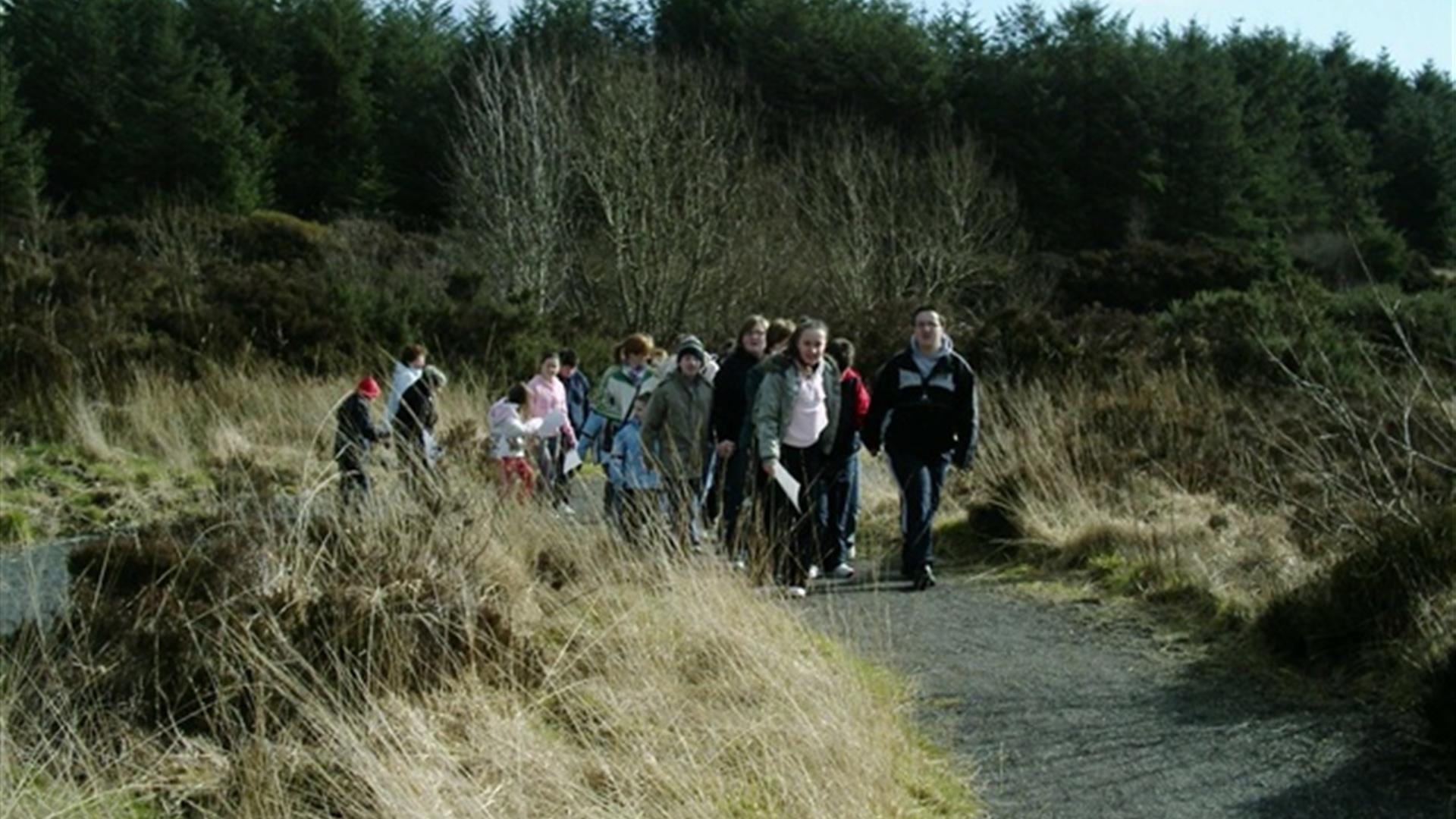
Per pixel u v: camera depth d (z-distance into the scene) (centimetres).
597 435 1068
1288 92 5588
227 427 1439
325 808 443
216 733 500
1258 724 577
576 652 594
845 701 547
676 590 646
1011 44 5084
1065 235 4694
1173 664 679
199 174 4478
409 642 553
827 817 454
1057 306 3553
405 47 5431
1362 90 6044
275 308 1817
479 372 1878
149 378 1536
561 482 1116
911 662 685
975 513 1042
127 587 585
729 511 902
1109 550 920
